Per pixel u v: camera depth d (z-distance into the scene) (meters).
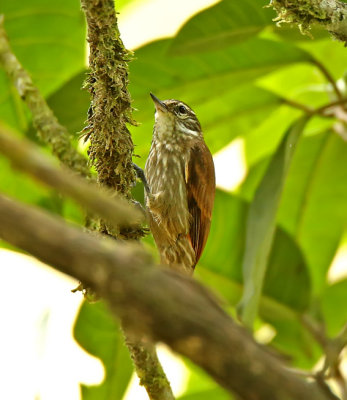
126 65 6.51
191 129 10.95
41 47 10.04
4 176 9.69
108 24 6.29
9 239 3.09
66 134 5.36
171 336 3.13
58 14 9.77
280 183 8.75
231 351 3.12
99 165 6.50
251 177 11.23
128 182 6.55
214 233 10.33
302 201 11.14
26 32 9.88
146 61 9.19
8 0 9.58
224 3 8.32
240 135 10.48
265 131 11.16
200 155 10.74
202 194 10.63
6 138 2.91
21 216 3.07
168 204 10.71
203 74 9.43
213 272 10.29
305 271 9.81
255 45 9.12
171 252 10.64
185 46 8.61
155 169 10.85
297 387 3.12
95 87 6.45
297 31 8.73
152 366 6.51
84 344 9.66
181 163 10.76
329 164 10.99
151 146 11.00
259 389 3.10
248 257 8.48
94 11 6.22
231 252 10.27
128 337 6.34
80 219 9.78
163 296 3.13
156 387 6.54
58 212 9.79
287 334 9.95
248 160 11.50
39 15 9.75
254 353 3.13
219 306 3.25
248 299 8.16
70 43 10.05
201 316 3.14
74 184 2.99
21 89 5.46
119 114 6.45
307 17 7.41
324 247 11.15
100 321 9.59
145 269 3.17
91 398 9.68
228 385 3.14
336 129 10.62
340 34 7.45
